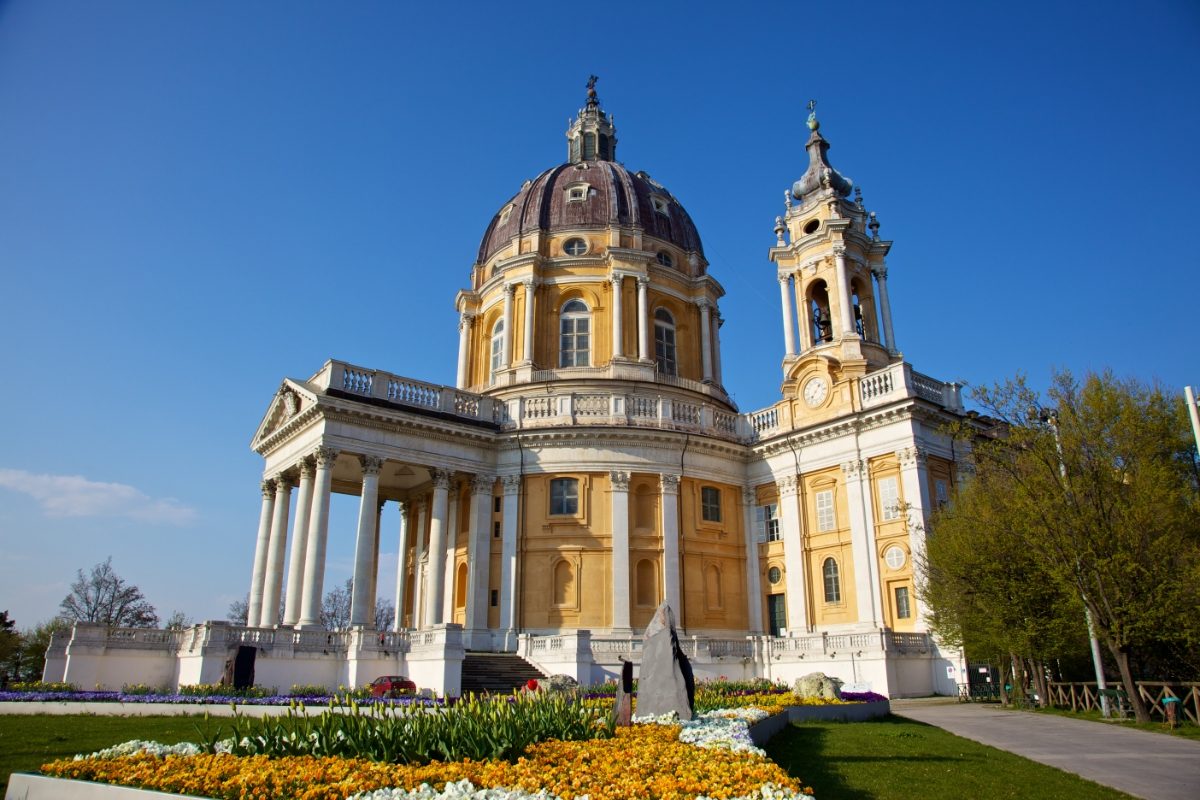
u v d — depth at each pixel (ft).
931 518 108.58
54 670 92.84
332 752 36.09
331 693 90.12
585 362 153.58
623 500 127.44
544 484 128.26
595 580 124.06
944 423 120.06
